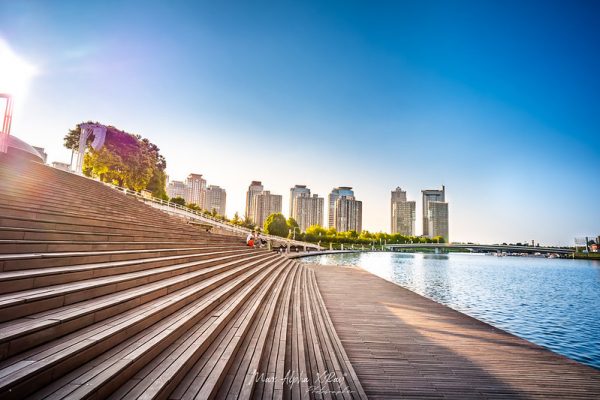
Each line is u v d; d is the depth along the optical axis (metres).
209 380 3.21
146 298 4.60
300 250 68.75
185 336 4.11
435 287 23.47
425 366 5.39
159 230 10.13
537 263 88.88
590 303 18.59
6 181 7.95
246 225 75.69
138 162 39.69
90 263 4.95
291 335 5.88
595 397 4.46
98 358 2.90
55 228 5.71
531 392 4.57
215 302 5.79
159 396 2.67
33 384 2.24
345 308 9.65
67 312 3.25
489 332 7.35
